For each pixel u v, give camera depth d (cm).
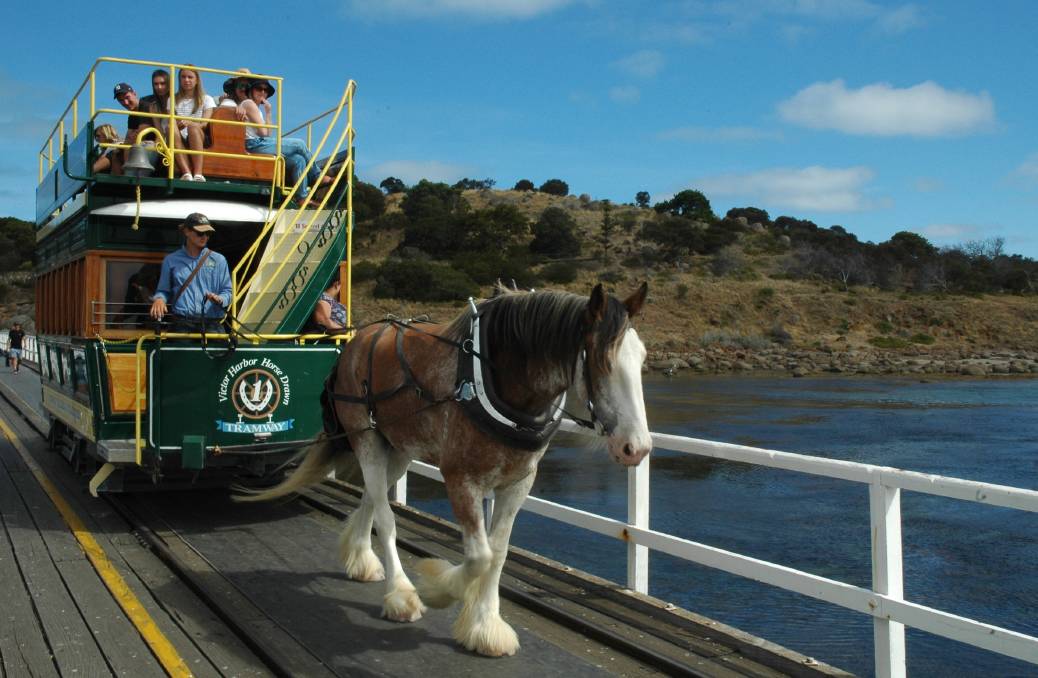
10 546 679
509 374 434
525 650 469
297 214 769
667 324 6081
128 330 771
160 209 755
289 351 746
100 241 770
